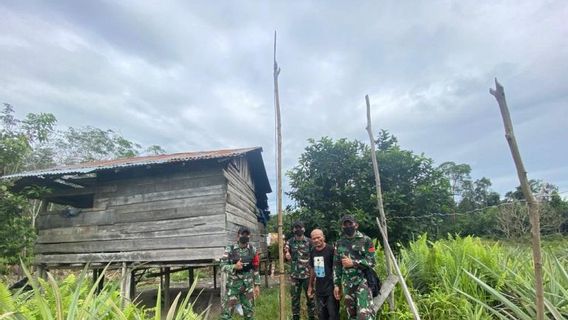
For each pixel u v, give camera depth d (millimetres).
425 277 5652
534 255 1347
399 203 10008
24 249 8641
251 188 12914
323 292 5316
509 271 4125
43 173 8289
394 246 10070
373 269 4762
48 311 2176
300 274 6172
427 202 10352
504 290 4207
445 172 11656
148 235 8773
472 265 5199
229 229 8750
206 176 8719
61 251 9281
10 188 8891
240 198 10570
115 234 9008
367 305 4430
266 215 17422
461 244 6312
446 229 11062
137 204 9055
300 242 6297
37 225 9617
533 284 3631
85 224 9289
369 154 10844
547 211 13156
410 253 6633
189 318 2623
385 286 4777
